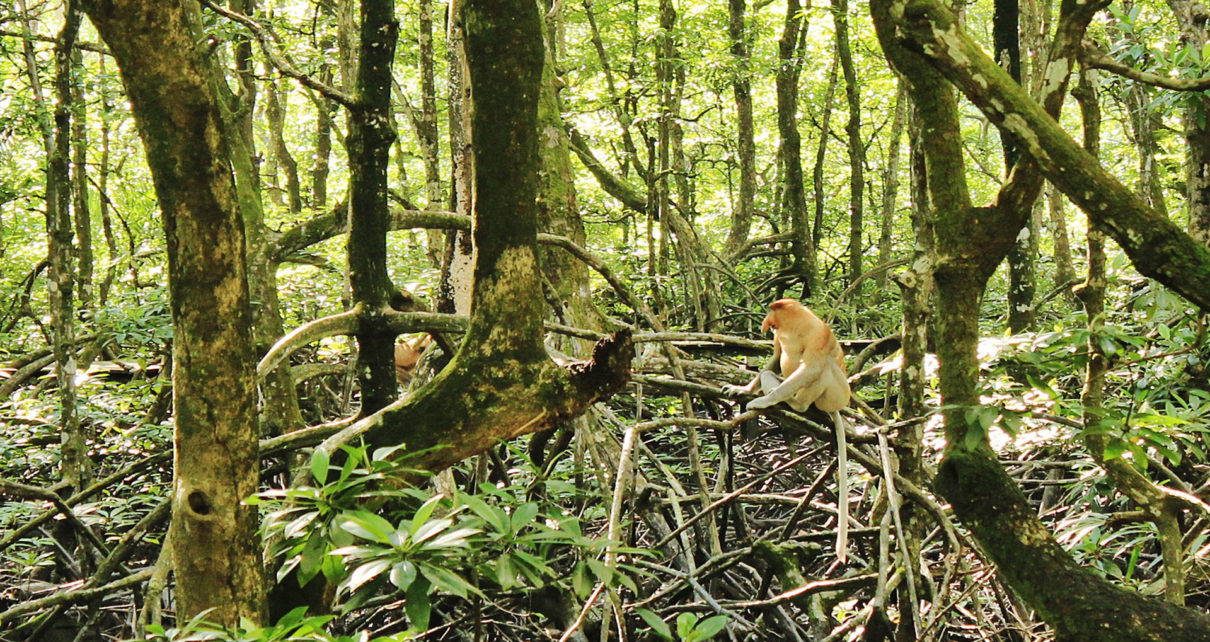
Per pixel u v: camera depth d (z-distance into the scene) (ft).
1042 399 14.98
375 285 16.21
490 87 12.41
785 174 52.65
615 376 12.86
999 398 14.52
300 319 37.35
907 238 61.05
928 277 14.74
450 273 26.30
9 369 29.84
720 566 17.83
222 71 26.35
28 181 38.78
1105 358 13.03
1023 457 21.80
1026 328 23.09
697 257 38.52
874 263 59.00
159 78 9.90
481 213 12.80
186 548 10.50
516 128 12.52
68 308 22.39
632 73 47.67
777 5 64.08
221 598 10.52
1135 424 12.53
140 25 9.72
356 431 12.76
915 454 15.70
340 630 16.57
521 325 12.88
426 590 9.31
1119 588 10.98
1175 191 42.70
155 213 47.16
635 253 42.86
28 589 20.15
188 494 10.43
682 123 52.06
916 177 14.62
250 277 24.35
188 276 10.34
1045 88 10.89
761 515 25.90
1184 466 19.02
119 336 26.78
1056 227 38.34
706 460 28.02
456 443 12.77
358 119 15.69
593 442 18.67
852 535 16.43
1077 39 10.71
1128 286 31.09
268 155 58.44
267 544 12.73
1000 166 62.90
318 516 10.43
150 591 14.01
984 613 17.40
